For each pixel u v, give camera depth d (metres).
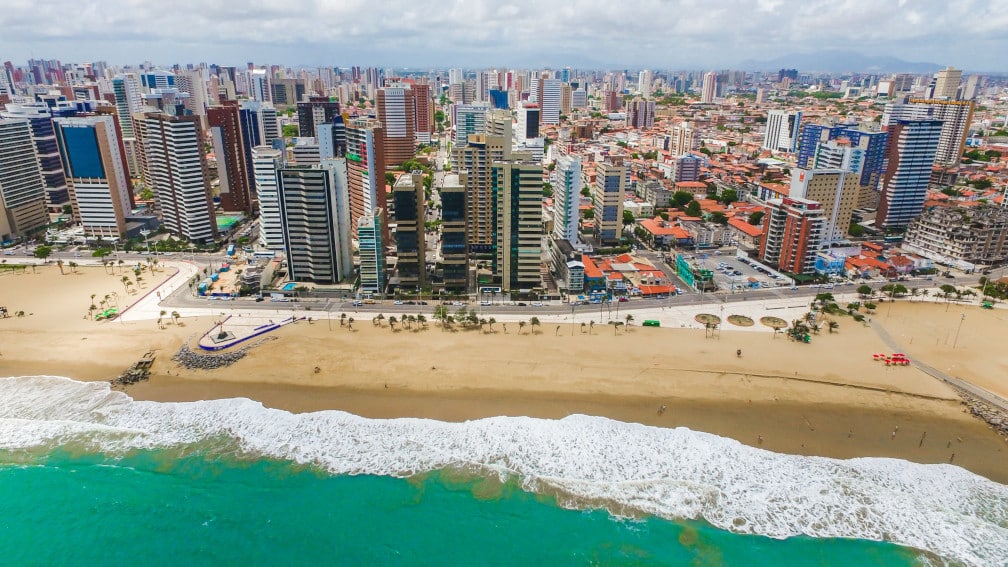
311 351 196.88
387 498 139.88
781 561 123.50
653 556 125.19
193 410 169.00
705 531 130.62
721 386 177.12
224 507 138.62
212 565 125.81
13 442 157.25
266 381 181.12
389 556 126.50
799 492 140.00
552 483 143.00
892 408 168.12
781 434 157.88
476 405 169.38
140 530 133.38
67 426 163.12
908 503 136.88
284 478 145.50
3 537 132.38
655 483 142.75
